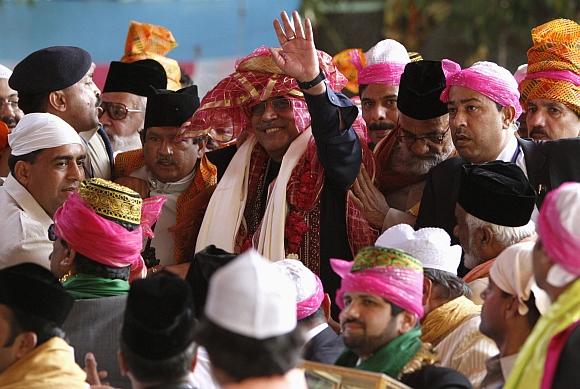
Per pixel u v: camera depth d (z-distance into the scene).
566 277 10.58
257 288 9.60
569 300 10.51
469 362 12.84
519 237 14.42
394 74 17.44
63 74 17.19
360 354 12.07
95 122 17.45
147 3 28.81
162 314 10.99
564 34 17.12
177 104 16.72
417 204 16.53
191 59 28.30
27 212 15.64
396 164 16.75
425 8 33.88
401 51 17.78
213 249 13.95
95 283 13.41
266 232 15.75
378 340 11.95
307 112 16.17
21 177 15.76
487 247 14.45
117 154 17.61
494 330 12.05
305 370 11.62
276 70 16.17
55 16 28.55
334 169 15.59
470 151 15.47
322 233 15.91
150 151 16.78
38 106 17.23
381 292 11.91
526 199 14.34
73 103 17.22
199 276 13.48
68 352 12.02
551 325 10.54
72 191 15.73
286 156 16.00
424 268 13.35
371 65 17.58
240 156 16.58
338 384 11.48
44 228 15.59
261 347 9.55
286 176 15.85
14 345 11.86
